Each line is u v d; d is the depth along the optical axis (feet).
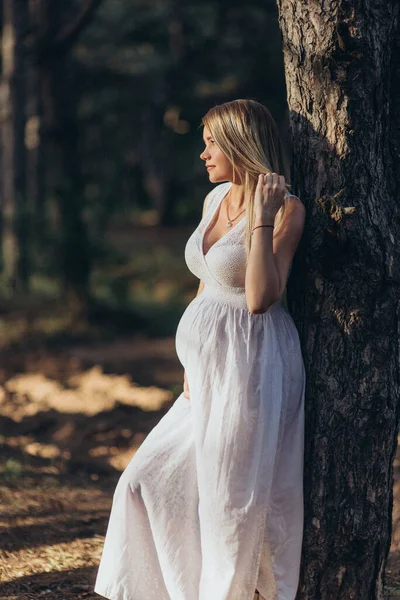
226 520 10.98
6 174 53.72
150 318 49.44
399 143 11.44
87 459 23.12
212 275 11.34
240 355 11.13
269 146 11.34
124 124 87.35
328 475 11.35
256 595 11.76
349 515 11.34
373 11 10.77
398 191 11.46
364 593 11.48
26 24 54.03
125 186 76.59
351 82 10.84
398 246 11.14
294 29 11.16
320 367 11.32
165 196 107.76
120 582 11.73
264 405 10.98
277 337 11.27
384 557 11.66
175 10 57.16
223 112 11.26
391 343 11.18
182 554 11.60
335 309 11.12
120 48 68.59
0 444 23.82
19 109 53.67
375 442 11.29
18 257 52.37
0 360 38.19
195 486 11.64
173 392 32.12
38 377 34.55
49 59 44.60
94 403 29.73
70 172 45.73
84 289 46.29
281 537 11.22
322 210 11.06
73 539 16.70
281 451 11.25
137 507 11.80
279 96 49.16
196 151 61.62
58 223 46.16
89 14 43.47
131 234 98.43
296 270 11.54
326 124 11.02
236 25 53.67
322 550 11.41
